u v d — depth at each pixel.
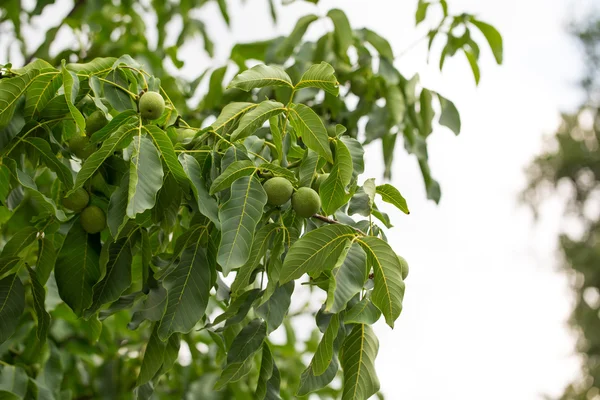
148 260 3.37
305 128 3.29
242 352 3.32
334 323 3.22
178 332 3.33
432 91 4.46
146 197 3.19
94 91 3.32
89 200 3.36
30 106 3.33
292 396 4.85
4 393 3.88
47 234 3.39
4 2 5.39
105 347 4.50
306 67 4.46
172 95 4.57
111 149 3.23
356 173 3.36
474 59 4.45
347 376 3.26
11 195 3.52
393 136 4.52
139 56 4.66
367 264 3.21
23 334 4.09
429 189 4.60
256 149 3.39
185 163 3.28
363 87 4.50
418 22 4.48
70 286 3.33
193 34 5.72
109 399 4.43
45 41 4.76
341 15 4.39
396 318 3.20
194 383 4.45
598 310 19.34
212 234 3.32
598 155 21.44
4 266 3.35
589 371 18.78
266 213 3.32
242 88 3.29
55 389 4.13
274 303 3.29
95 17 5.11
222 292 3.48
